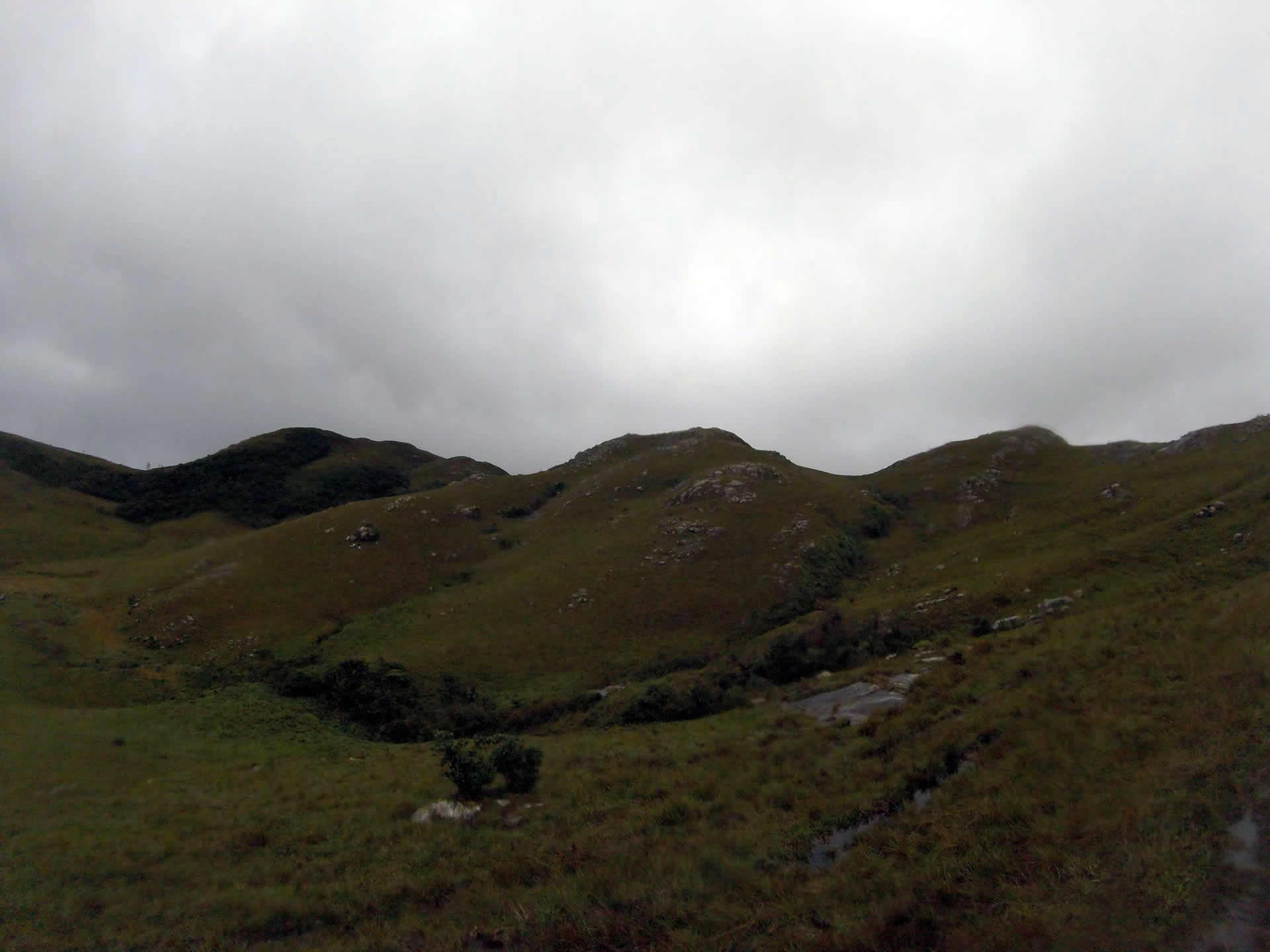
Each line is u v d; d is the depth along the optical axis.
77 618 67.44
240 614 72.94
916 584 64.75
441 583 87.44
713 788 19.33
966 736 18.11
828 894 11.81
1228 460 68.06
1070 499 80.25
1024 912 9.60
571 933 11.97
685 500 97.56
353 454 196.75
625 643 61.47
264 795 24.94
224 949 13.16
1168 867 9.64
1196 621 21.28
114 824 21.25
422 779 25.53
